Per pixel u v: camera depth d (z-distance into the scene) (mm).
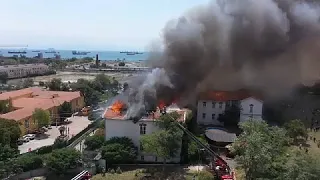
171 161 42969
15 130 47438
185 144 43312
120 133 43844
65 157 39812
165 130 40406
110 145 42094
